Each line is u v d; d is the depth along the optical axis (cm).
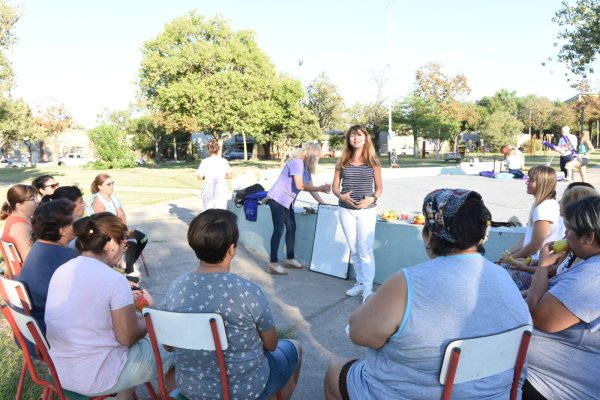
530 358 219
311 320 438
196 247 215
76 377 236
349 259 559
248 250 713
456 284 174
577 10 1839
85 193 1598
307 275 580
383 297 179
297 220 624
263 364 228
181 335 206
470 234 178
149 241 783
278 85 3778
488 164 2017
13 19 2314
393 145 2877
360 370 212
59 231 288
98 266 239
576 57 1894
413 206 855
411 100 4500
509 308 178
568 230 207
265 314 220
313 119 4403
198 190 1681
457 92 5147
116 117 5484
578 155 1291
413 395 181
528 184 356
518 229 474
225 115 2903
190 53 2898
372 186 472
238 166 3578
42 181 520
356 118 5578
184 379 218
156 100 3098
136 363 248
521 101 7725
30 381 314
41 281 278
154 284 550
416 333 172
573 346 205
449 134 4500
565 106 5884
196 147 5281
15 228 382
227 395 208
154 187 1816
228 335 208
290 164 561
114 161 3741
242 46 3064
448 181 1373
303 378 334
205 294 210
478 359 172
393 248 524
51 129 5600
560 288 200
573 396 209
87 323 234
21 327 237
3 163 5422
